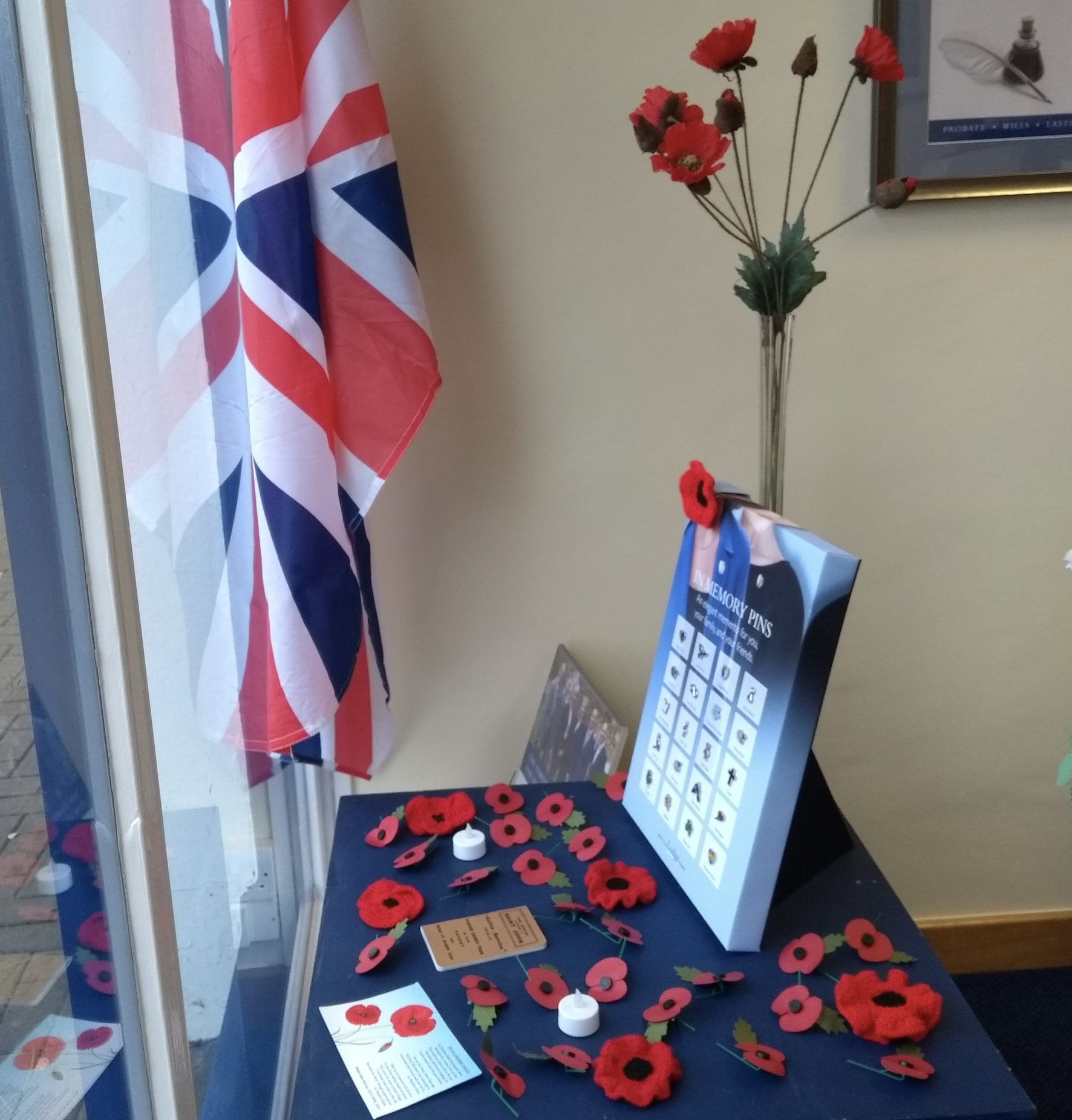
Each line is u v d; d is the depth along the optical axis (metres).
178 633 0.95
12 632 0.65
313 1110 0.73
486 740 1.49
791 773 0.84
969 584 1.49
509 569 1.43
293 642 1.13
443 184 1.31
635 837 1.07
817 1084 0.75
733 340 1.38
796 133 1.09
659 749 1.05
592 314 1.36
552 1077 0.76
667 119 0.99
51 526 0.65
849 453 1.43
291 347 1.09
